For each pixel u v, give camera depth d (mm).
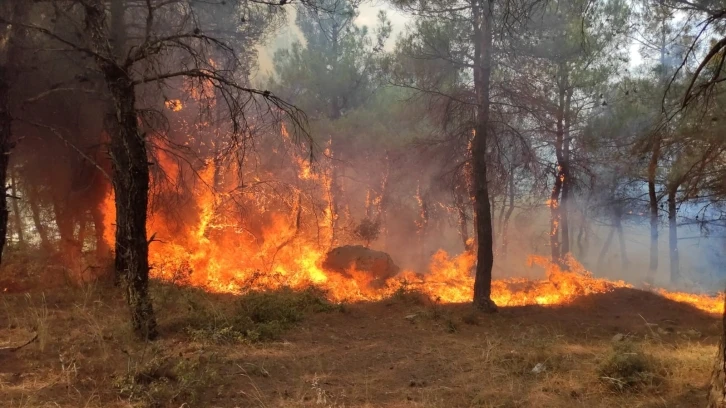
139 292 6238
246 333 6781
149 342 5949
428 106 12508
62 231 13375
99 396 4438
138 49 6168
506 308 10117
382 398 4875
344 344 6816
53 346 5688
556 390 5086
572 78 15508
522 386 5160
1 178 7547
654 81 15406
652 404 4680
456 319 8586
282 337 6902
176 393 4551
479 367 5820
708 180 12828
